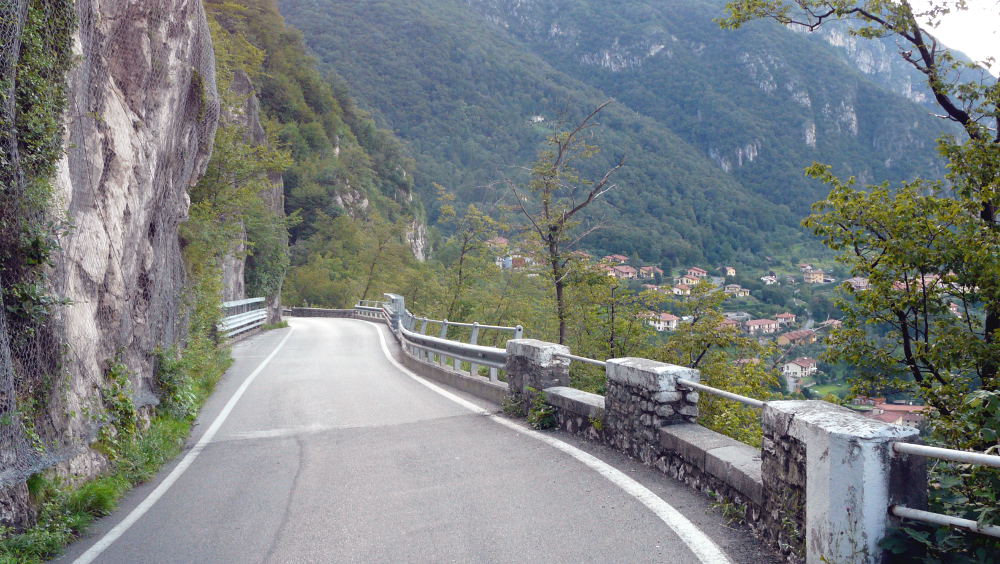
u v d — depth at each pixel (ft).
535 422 25.73
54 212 17.99
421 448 23.39
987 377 26.08
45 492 16.02
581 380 63.87
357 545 13.99
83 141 21.08
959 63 32.17
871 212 29.07
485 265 100.99
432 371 45.24
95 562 14.07
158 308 31.45
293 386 42.80
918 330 28.84
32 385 16.71
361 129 365.81
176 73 31.01
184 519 16.85
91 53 22.15
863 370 30.71
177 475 21.85
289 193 248.93
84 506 17.04
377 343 77.56
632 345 68.39
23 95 16.80
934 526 9.39
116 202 23.80
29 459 15.35
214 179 62.80
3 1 15.44
